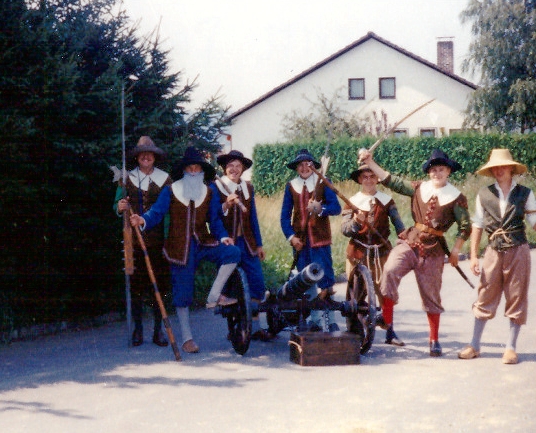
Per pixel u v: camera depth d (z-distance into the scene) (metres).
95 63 10.38
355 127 38.84
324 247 8.22
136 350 8.00
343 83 42.28
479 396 5.85
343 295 12.25
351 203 8.05
